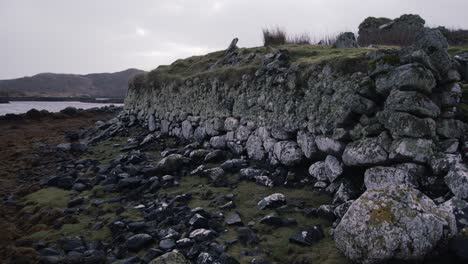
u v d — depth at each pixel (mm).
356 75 6695
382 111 5977
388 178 5652
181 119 12625
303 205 6238
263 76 9188
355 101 6352
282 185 7270
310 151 7277
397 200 4383
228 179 7984
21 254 5621
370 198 4523
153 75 15828
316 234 5090
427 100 5676
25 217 7547
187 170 9016
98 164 11102
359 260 4309
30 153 13641
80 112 24172
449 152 5605
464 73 6773
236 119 9883
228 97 10367
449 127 5766
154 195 7742
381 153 5785
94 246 5887
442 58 5977
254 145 8945
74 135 15984
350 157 6207
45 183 9641
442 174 5320
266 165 8320
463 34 15398
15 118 21906
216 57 15094
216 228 5742
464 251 4039
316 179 7066
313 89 7527
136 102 16578
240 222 5824
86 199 8156
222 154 9492
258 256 4840
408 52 6184
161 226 6180
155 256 5141
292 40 13852
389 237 4145
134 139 13594
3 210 8125
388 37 13922
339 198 6027
